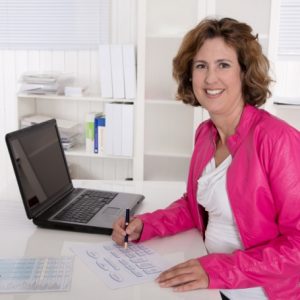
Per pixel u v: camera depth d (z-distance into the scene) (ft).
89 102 10.66
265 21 8.98
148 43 9.43
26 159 4.77
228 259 3.64
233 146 4.23
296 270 3.69
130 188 6.42
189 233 4.77
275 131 3.92
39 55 10.59
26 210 4.57
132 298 3.27
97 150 9.75
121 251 4.13
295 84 10.08
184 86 5.00
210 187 4.37
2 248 4.14
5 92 10.83
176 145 9.96
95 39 10.40
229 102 4.38
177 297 3.32
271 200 3.98
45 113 10.80
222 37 4.25
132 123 9.46
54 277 3.54
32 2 10.35
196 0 9.34
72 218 4.75
